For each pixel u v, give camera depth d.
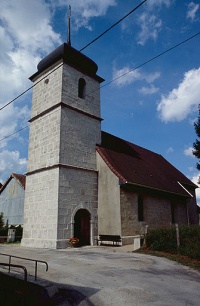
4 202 28.11
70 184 17.09
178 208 23.95
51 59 19.81
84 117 19.73
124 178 17.59
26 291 6.29
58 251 14.30
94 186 18.78
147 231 15.20
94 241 17.58
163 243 13.62
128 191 18.38
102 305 6.11
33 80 21.81
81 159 18.48
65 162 17.25
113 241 16.81
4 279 7.59
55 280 7.80
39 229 16.83
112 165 18.66
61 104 18.08
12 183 28.12
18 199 26.66
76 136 18.59
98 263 10.66
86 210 17.81
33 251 14.33
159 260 11.67
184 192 25.16
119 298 6.53
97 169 19.42
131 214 18.05
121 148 24.38
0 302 7.27
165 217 21.62
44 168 17.64
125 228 17.23
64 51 19.14
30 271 8.83
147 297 6.69
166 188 22.31
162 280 8.49
